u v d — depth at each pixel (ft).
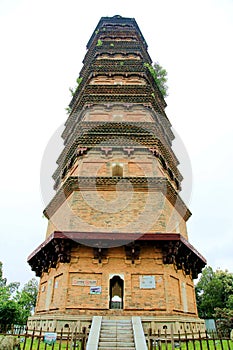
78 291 49.42
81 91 83.35
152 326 45.70
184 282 57.57
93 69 85.46
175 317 46.88
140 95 76.79
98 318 44.73
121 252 52.70
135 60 87.51
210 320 107.55
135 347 35.12
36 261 62.90
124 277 50.47
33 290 143.02
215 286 148.87
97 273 50.93
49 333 33.45
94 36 106.73
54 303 50.90
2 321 79.82
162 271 50.96
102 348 35.47
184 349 41.06
